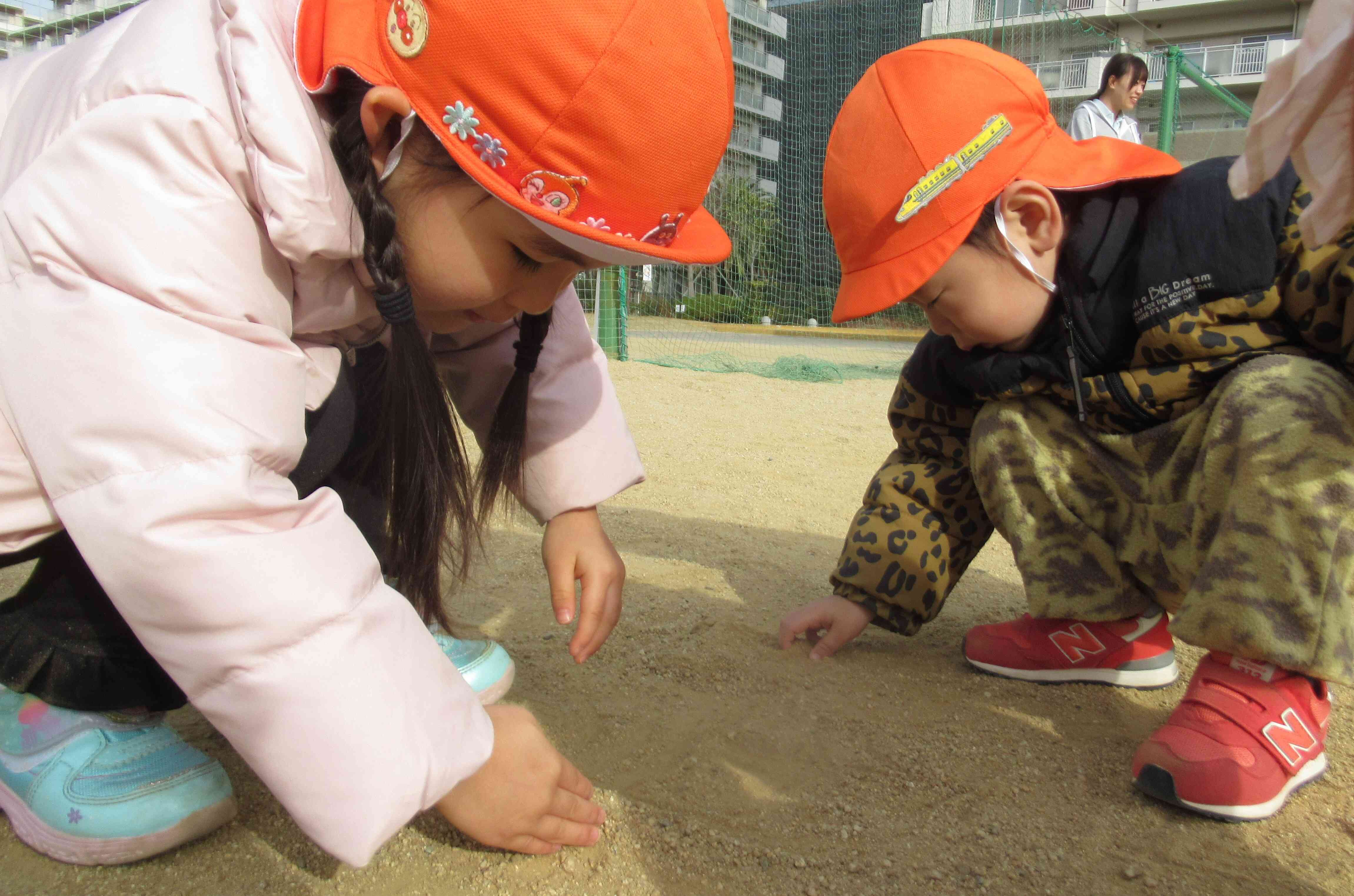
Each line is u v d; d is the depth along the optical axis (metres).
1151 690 1.44
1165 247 1.21
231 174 0.85
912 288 1.24
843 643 1.52
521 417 1.24
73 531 0.81
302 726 0.81
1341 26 0.63
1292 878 0.99
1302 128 0.67
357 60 0.87
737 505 2.50
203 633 0.80
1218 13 21.03
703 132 0.90
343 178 0.90
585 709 1.33
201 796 1.00
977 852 1.03
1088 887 0.97
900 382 1.58
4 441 0.86
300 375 0.91
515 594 1.77
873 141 1.27
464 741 0.88
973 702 1.39
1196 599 1.11
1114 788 1.16
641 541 2.12
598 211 0.90
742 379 5.25
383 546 1.30
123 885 0.95
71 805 0.96
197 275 0.83
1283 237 1.16
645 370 5.41
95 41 1.02
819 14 12.60
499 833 0.97
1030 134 1.27
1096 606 1.39
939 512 1.52
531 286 0.98
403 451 1.06
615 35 0.85
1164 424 1.30
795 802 1.12
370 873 0.98
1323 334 1.15
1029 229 1.26
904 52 1.31
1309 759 1.12
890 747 1.25
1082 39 8.56
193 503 0.79
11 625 1.01
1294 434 1.06
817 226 12.21
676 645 1.55
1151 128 10.07
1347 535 1.04
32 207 0.84
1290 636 1.05
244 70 0.84
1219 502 1.15
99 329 0.80
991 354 1.38
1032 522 1.41
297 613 0.81
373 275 0.91
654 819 1.08
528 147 0.87
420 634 0.90
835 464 3.06
